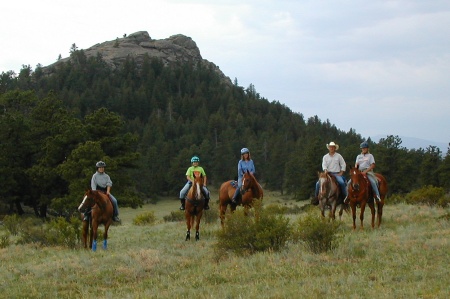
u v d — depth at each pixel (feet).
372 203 57.21
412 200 89.35
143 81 649.61
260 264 38.60
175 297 30.91
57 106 186.50
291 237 47.37
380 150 256.11
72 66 642.63
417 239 44.91
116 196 156.15
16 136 171.12
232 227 44.96
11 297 34.14
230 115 561.43
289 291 29.81
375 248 42.29
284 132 521.24
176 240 57.88
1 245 61.05
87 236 57.93
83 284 37.01
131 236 68.80
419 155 341.00
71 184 145.28
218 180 387.34
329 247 41.60
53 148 161.38
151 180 340.80
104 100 553.64
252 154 416.26
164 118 539.70
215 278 35.45
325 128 560.20
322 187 55.67
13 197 166.91
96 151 150.51
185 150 387.14
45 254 52.70
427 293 27.68
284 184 370.12
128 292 33.71
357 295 27.78
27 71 644.27
